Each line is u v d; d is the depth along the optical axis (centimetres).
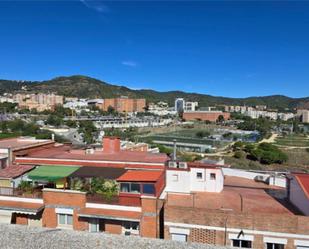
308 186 1906
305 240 1661
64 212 2019
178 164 2397
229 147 13725
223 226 1748
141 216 1889
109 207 1966
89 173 2230
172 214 1816
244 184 2716
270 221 1700
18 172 2325
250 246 1731
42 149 3056
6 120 16788
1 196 2111
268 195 2325
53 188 2181
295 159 11525
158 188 2064
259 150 10869
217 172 2373
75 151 2909
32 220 2067
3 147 2666
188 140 16562
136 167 2355
